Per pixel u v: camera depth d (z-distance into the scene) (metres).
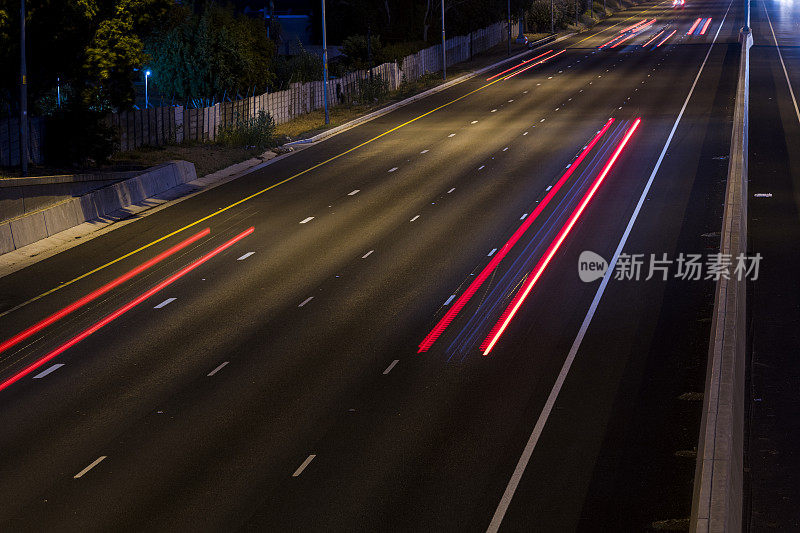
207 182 45.94
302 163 50.00
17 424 18.89
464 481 15.94
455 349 22.50
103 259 32.28
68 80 46.94
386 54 89.44
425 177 44.66
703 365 20.94
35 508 15.31
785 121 55.16
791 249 30.03
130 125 49.62
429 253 31.38
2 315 26.42
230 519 14.78
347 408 19.19
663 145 49.38
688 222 34.12
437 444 17.44
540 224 34.75
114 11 46.09
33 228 34.19
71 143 43.00
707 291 26.23
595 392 19.72
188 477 16.30
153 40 61.22
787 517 14.66
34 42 42.97
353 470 16.44
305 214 38.09
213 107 56.31
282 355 22.41
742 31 112.81
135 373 21.55
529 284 27.61
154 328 24.75
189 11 65.31
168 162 45.84
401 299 26.53
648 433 17.62
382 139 56.47
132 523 14.72
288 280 28.83
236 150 52.62
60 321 25.66
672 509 14.74
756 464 16.47
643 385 20.00
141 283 29.12
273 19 106.69
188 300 27.12
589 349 22.27
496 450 17.11
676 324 23.75
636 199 38.03
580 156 47.72
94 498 15.62
